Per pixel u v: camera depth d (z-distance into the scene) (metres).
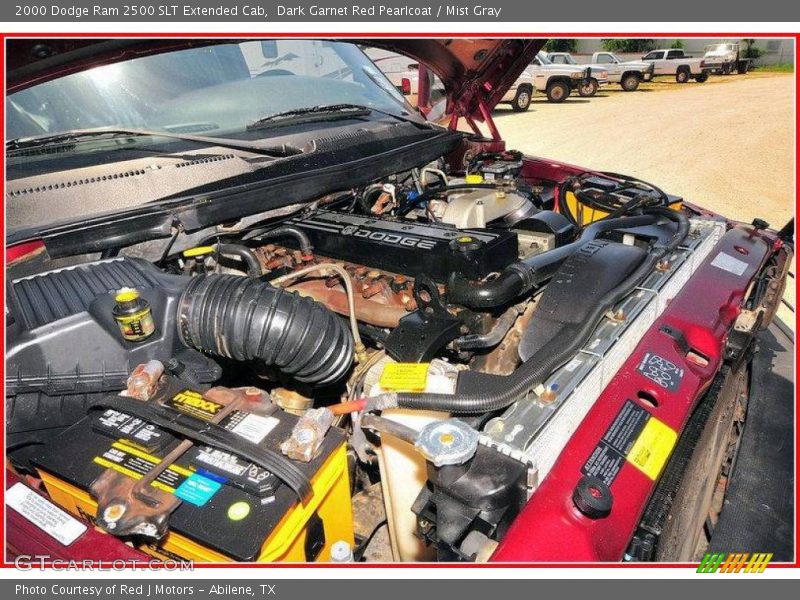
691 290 1.92
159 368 1.28
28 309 1.38
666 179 8.02
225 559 1.02
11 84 1.69
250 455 1.11
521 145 10.59
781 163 8.59
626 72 17.98
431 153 2.51
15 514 1.18
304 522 1.13
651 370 1.54
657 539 1.24
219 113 2.13
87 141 1.84
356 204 2.33
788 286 4.05
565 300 1.56
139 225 1.66
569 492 1.18
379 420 1.24
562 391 1.32
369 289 1.81
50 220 1.62
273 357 1.39
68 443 1.23
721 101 14.74
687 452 1.46
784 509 2.09
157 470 1.12
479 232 1.81
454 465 1.11
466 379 1.37
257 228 2.03
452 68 3.32
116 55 1.90
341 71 2.79
